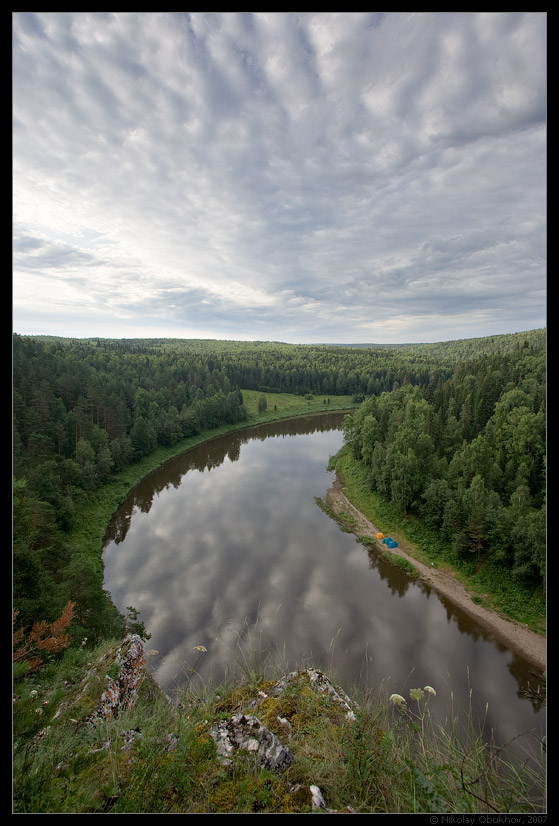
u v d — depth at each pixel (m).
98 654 9.60
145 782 3.45
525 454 42.38
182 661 19.52
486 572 29.33
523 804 3.30
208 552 32.66
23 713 3.77
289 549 33.50
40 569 15.85
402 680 19.72
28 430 39.81
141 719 5.34
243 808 3.37
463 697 18.78
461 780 3.47
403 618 25.06
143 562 30.84
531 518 28.58
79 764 3.88
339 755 4.10
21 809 3.07
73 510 33.34
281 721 4.97
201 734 4.51
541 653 22.62
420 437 44.44
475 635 23.98
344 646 21.94
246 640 21.70
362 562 31.89
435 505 34.94
